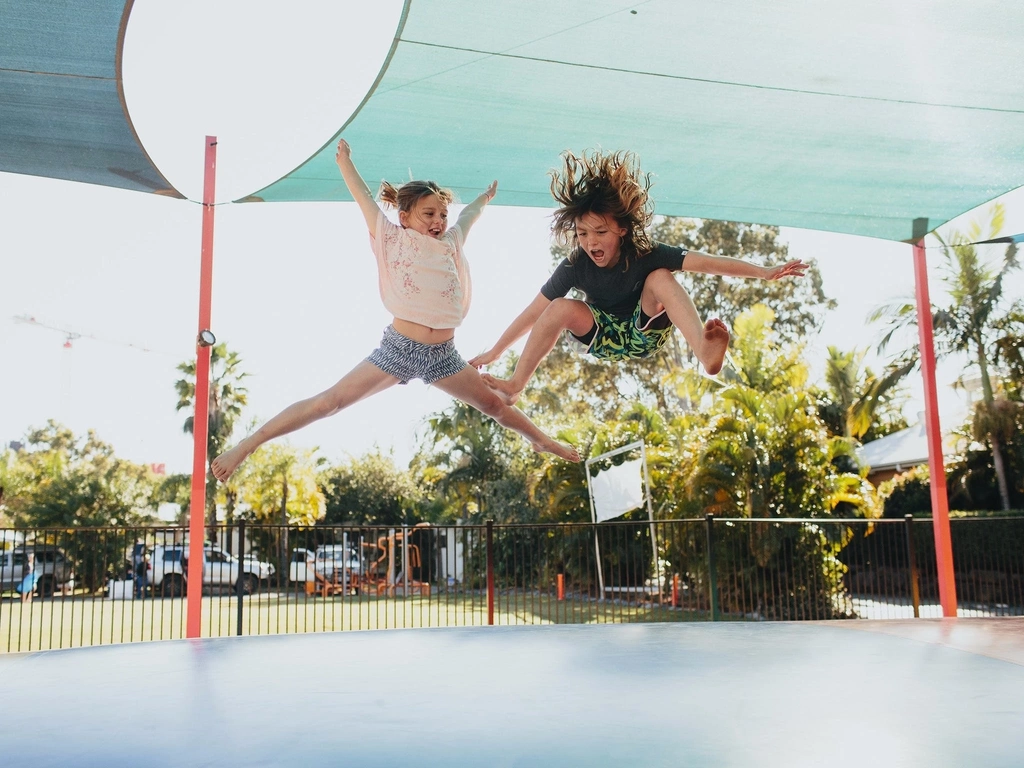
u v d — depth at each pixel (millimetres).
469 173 6273
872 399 20359
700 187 6566
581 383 24203
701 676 3088
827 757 2057
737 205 6891
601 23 4477
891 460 20188
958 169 6242
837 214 7027
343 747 2195
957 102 5312
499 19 4438
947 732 2271
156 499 26828
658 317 3420
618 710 2553
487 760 2062
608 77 5023
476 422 22062
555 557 14547
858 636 4133
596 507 13047
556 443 3652
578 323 3518
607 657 3555
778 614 11188
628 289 3383
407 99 5230
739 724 2369
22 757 2188
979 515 16078
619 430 16016
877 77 5023
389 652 3811
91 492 26062
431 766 2025
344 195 6312
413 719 2480
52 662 3697
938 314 20094
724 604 11500
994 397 19141
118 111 5070
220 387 28094
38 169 6000
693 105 5375
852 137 5758
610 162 3246
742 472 12070
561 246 3500
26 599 15367
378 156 5926
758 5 4324
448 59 4816
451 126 5578
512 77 5020
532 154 6000
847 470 20375
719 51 4770
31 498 26109
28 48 4465
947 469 18781
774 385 14047
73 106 5039
